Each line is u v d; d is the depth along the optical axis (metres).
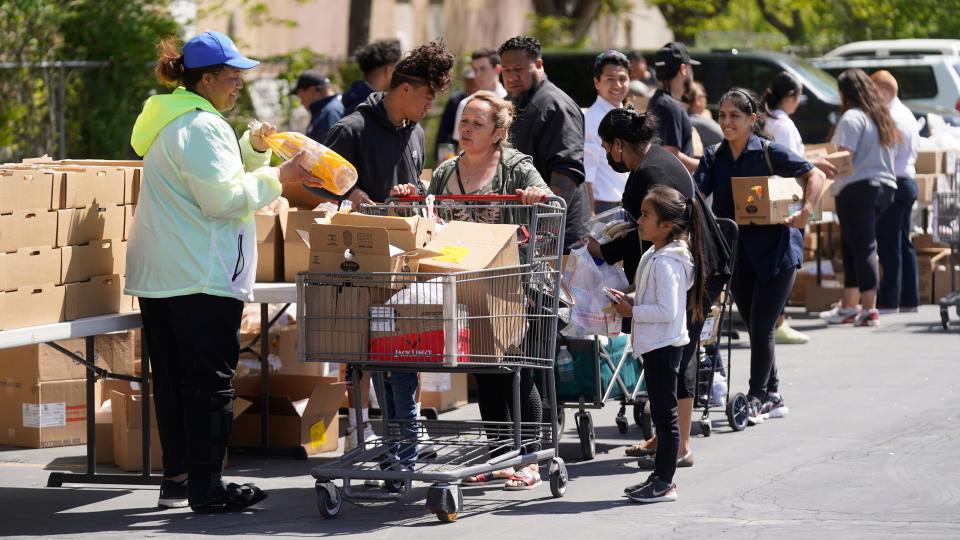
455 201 10.21
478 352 9.24
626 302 9.80
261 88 27.72
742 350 16.89
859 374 15.05
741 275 12.65
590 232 11.55
